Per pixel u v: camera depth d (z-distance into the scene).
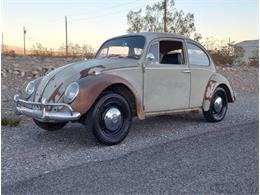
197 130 7.27
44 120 5.82
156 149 5.73
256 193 4.08
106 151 5.66
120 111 6.04
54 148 5.80
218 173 4.68
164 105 6.93
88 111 5.75
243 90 15.99
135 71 6.39
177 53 7.36
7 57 21.41
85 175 4.56
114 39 7.41
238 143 6.16
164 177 4.52
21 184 4.27
